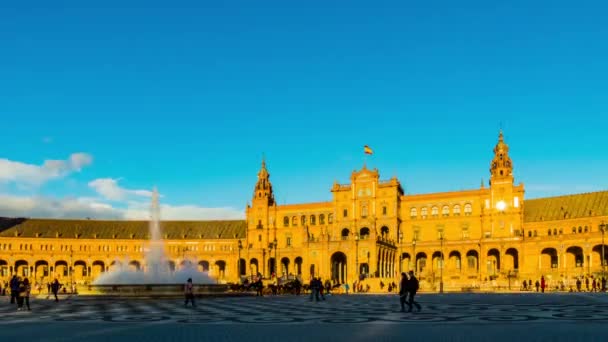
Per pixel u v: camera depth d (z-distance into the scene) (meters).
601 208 155.88
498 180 167.88
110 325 36.97
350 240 158.12
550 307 52.12
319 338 29.41
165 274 97.50
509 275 136.50
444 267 169.12
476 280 153.75
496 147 171.00
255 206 199.50
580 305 55.16
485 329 32.72
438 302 63.72
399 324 36.16
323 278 151.88
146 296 75.94
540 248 154.62
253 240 197.88
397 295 94.62
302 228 191.38
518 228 163.88
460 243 166.50
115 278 96.94
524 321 37.47
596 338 28.44
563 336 29.28
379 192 177.12
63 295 88.62
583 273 143.38
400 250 173.25
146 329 34.28
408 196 179.38
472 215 170.00
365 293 110.25
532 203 174.00
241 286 95.50
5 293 106.62
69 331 33.53
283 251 187.12
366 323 37.06
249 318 41.91
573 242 148.62
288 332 32.19
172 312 48.81
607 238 143.62
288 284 103.00
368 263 155.00
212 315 45.06
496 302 62.47
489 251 164.00
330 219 187.12
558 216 162.50
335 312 47.78
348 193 181.12
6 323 39.06
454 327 33.97
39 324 38.16
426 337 29.39
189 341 28.62
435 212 175.62
